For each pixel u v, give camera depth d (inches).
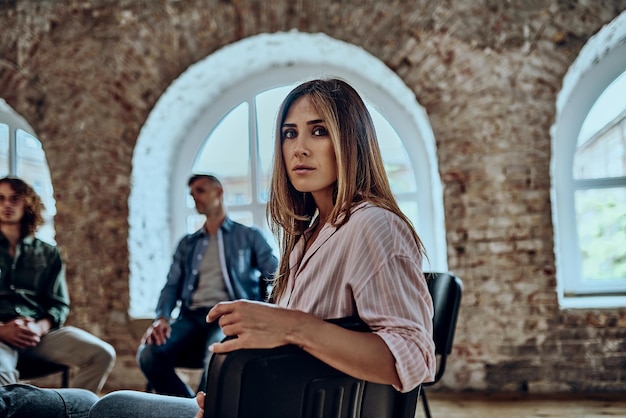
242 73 178.5
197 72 166.1
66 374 114.0
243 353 29.2
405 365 31.1
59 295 118.8
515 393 144.0
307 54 171.3
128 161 165.2
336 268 36.1
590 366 143.3
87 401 53.1
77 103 167.6
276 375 30.0
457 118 150.1
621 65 155.3
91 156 166.4
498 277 147.3
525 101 147.2
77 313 165.3
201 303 124.7
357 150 39.1
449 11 150.0
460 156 149.9
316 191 42.5
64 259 166.7
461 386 148.1
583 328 143.9
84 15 167.9
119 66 165.6
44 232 185.9
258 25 158.6
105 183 165.8
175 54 163.0
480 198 148.7
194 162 183.3
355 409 34.2
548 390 144.3
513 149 147.4
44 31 170.1
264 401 29.8
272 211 47.3
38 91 170.4
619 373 142.3
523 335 145.9
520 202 147.0
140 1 164.6
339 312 35.5
